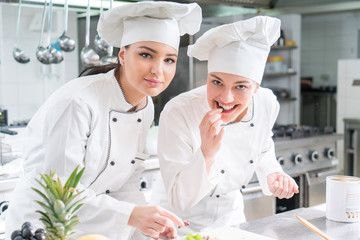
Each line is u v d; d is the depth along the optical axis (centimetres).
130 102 154
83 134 140
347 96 548
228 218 177
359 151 459
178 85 402
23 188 148
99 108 146
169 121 161
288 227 141
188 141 163
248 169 178
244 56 146
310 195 360
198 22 152
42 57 287
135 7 136
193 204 154
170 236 133
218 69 147
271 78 578
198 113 166
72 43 281
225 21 393
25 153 152
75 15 394
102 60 283
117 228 131
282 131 370
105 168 152
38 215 142
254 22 143
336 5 443
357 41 747
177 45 144
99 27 151
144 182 264
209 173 150
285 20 566
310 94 723
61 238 104
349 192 145
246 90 149
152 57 139
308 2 431
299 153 355
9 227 151
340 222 146
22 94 385
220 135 144
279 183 166
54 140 137
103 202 134
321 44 791
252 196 309
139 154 165
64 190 105
